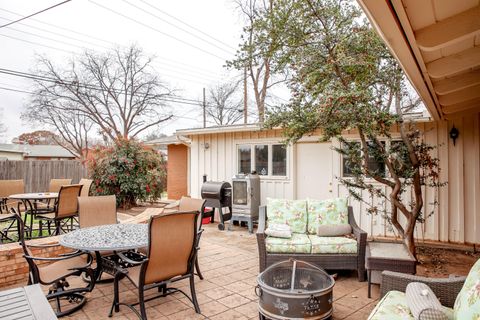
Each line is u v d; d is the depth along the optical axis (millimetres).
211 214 8688
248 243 6535
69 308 3521
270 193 8281
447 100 4410
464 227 6246
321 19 4176
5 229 7012
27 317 1733
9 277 4172
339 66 4219
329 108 4090
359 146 5426
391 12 1764
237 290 4082
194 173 9742
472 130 6176
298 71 4621
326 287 2963
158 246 3074
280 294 2852
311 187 7805
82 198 4754
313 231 5023
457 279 2445
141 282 3047
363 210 7125
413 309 2018
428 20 2178
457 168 6305
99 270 3699
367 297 3906
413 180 5062
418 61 2625
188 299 3809
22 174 11930
